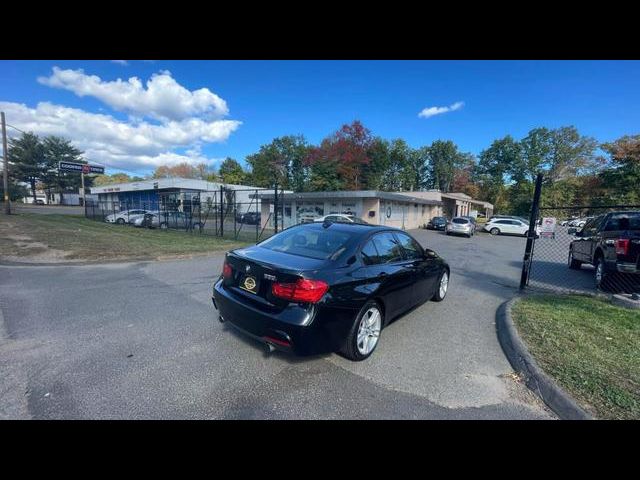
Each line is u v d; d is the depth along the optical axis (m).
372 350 3.44
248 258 3.23
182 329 3.90
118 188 39.06
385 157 47.72
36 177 59.38
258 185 58.16
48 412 2.32
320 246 3.47
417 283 4.38
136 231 17.70
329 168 44.69
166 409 2.41
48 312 4.46
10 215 23.14
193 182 34.19
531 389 2.84
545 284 7.43
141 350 3.33
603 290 6.60
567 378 2.83
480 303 5.54
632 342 3.62
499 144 59.44
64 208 46.06
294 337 2.74
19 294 5.36
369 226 4.04
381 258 3.74
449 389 2.81
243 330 3.17
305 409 2.46
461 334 4.09
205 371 2.95
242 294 3.21
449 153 63.38
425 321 4.55
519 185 50.09
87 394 2.55
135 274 7.06
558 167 50.28
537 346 3.49
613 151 31.09
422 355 3.46
